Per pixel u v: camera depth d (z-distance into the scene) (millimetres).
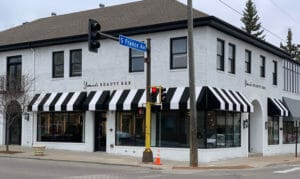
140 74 28250
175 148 26703
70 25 34125
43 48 32500
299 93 42312
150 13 30312
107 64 29594
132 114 28516
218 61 27906
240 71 30312
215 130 26969
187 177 18078
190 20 22922
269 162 26641
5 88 30438
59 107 30203
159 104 24250
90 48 20484
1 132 34500
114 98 28359
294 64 41156
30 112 32750
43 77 32344
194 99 23109
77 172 19234
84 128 30359
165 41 27547
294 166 25203
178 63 27141
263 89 33594
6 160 24703
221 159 27297
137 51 28656
